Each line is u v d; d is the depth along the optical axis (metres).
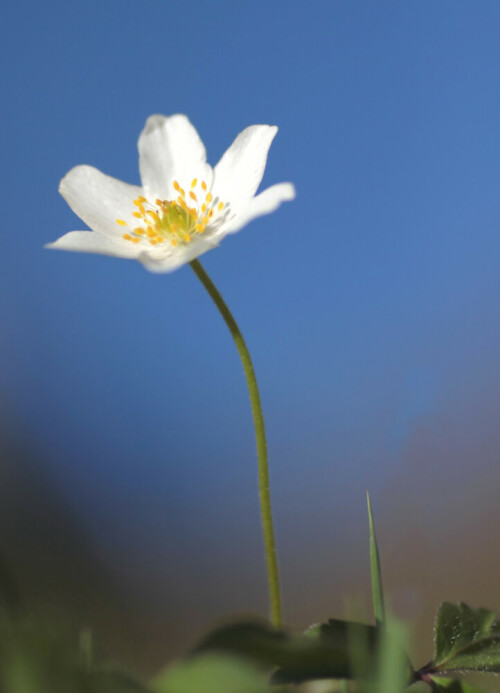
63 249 0.20
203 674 0.13
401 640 0.15
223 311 0.19
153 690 0.12
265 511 0.18
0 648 0.11
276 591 0.18
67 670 0.12
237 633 0.15
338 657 0.15
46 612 0.12
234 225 0.19
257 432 0.18
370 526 0.17
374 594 0.17
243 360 0.19
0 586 0.14
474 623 0.18
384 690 0.15
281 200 0.19
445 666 0.17
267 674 0.16
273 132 0.21
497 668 0.17
